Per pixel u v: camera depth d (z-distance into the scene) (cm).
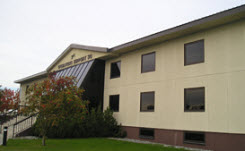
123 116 2006
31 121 1936
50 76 1462
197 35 1538
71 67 2631
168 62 1698
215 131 1353
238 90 1291
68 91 1361
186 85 1552
